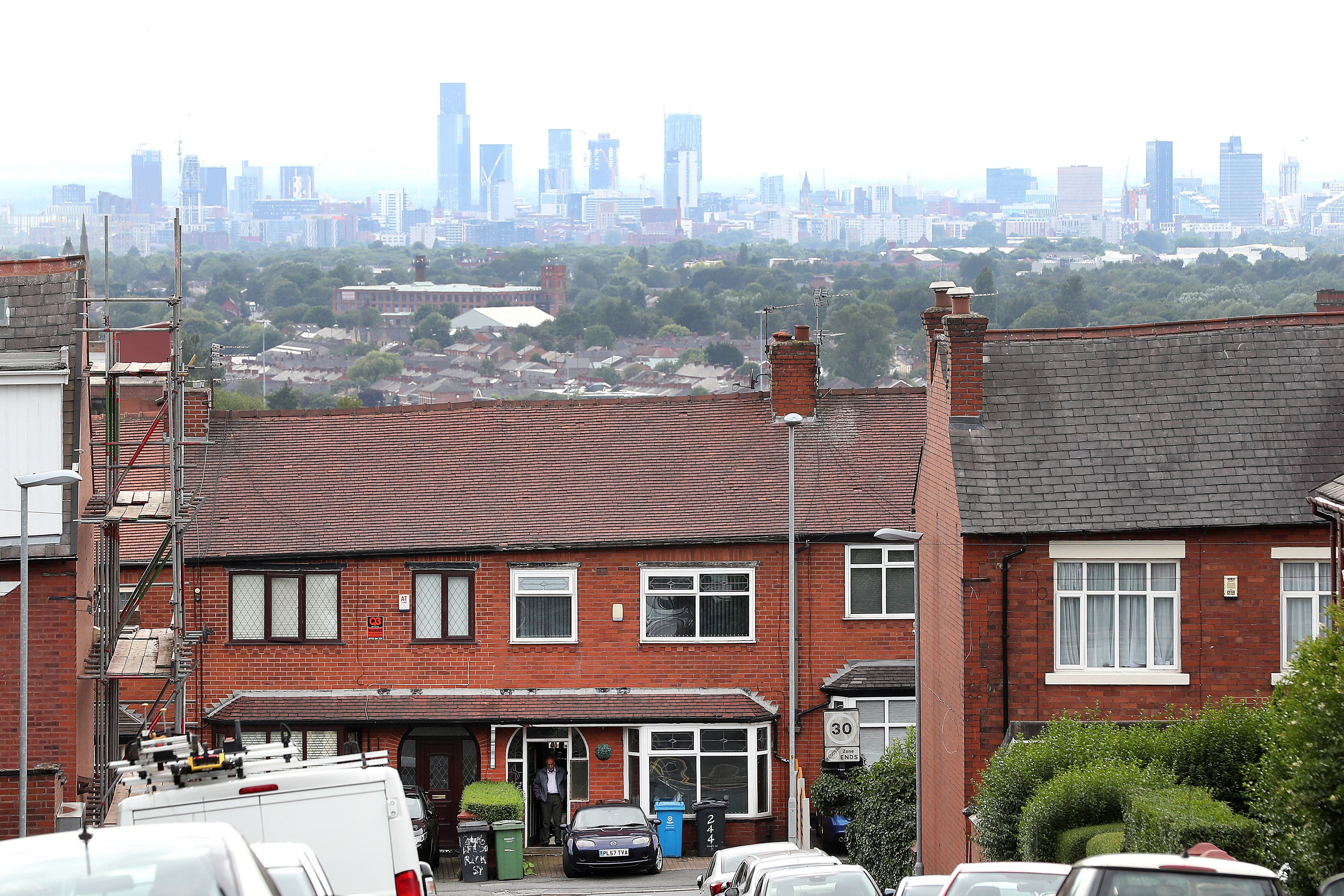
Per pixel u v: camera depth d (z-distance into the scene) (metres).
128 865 14.71
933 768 49.66
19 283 44.91
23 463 41.91
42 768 41.28
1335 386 46.38
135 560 61.12
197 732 59.28
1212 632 43.72
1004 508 44.00
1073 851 33.62
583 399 68.69
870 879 30.31
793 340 66.88
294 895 18.30
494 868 56.53
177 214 49.69
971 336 45.88
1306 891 26.12
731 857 45.09
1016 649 43.69
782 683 61.75
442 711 60.47
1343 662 26.11
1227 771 36.75
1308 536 43.78
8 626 41.94
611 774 61.12
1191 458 44.97
